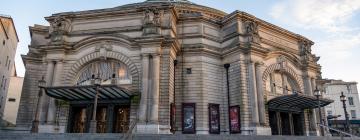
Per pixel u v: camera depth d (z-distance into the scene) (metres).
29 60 34.34
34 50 34.75
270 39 35.59
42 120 28.69
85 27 32.06
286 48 36.91
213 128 29.67
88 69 30.94
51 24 33.03
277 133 31.95
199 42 32.25
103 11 31.78
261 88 30.38
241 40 31.56
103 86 24.59
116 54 29.88
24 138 19.53
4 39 43.84
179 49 31.53
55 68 30.30
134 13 31.39
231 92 31.05
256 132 28.33
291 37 38.12
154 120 26.44
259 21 34.16
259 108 29.75
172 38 28.78
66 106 29.41
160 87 28.06
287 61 35.75
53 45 30.44
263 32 35.16
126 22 31.30
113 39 30.11
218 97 31.28
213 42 33.19
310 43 39.94
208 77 31.23
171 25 30.39
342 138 25.36
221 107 31.19
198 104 30.00
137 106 27.47
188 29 33.09
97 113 29.34
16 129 31.73
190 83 30.80
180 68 31.36
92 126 22.00
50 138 19.56
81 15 32.12
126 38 29.58
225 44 33.09
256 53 31.28
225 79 31.97
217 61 32.53
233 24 32.78
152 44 28.53
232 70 31.45
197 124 29.42
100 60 30.42
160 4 31.20
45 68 30.92
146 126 26.28
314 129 35.34
